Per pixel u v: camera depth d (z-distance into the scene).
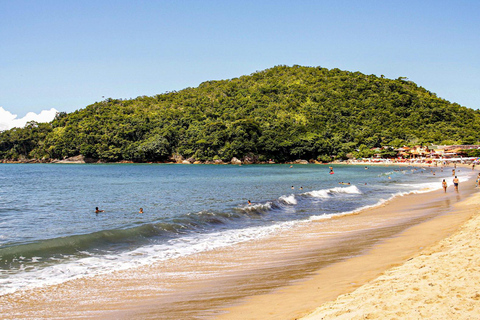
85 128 180.12
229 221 23.75
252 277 11.70
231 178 69.69
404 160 134.12
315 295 9.05
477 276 8.03
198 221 22.92
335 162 153.88
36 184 59.09
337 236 17.95
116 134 173.12
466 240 12.27
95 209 30.59
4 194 44.06
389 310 6.80
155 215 27.16
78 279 12.20
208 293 10.29
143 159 167.12
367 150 152.12
